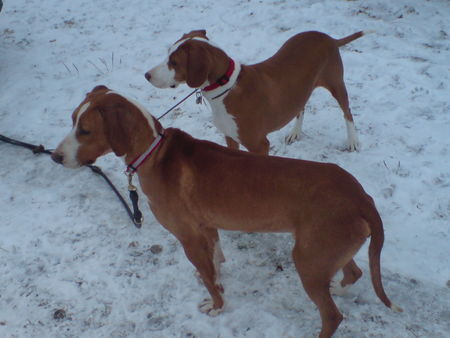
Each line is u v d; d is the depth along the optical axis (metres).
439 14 6.82
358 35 4.59
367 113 5.21
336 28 6.68
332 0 7.36
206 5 7.54
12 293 3.60
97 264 3.79
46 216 4.22
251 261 3.76
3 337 3.30
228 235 3.98
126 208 4.23
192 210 3.05
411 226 3.92
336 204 2.68
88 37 6.98
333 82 4.50
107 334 3.31
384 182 4.36
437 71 5.70
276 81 4.04
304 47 4.21
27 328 3.36
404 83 5.57
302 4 7.32
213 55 3.62
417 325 3.21
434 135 4.82
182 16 7.32
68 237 4.02
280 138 5.02
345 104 4.62
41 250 3.92
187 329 3.32
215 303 3.36
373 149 4.76
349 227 2.66
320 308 2.93
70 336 3.30
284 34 6.63
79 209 4.28
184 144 3.04
